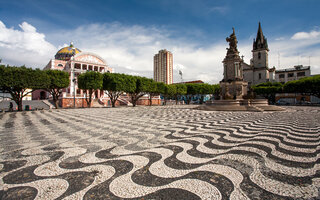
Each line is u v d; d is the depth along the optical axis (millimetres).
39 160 3912
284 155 4016
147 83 38438
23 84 22969
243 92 24891
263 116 13148
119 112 19531
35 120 12305
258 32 63062
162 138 5945
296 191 2480
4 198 2377
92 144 5281
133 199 2346
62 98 37781
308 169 3225
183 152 4332
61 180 2920
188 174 3088
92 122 10734
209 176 2998
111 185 2730
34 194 2486
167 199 2332
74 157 4086
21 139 6156
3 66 21594
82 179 2951
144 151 4477
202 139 5711
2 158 4078
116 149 4699
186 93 53312
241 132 6832
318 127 7773
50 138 6250
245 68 63594
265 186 2637
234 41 25594
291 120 10445
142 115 15359
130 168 3389
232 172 3143
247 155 4047
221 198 2334
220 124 9102
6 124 10336
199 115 14633
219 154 4148
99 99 46562
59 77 27797
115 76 32500
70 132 7414
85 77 31469
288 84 41531
